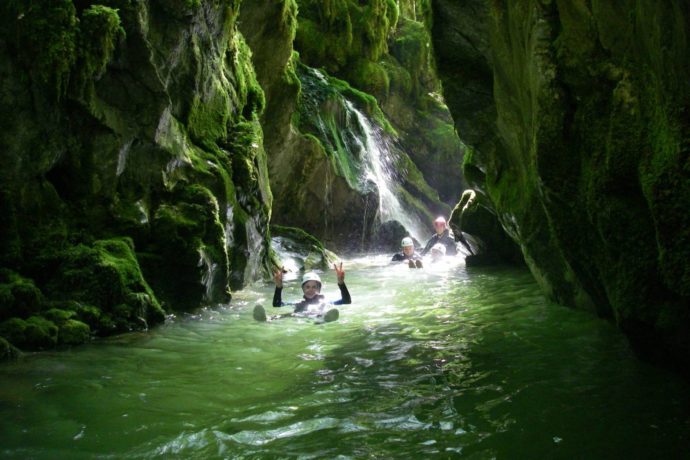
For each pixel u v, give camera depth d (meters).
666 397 3.66
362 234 15.77
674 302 3.50
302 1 18.98
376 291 8.95
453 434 3.35
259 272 10.10
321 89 16.25
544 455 3.03
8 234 5.92
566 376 4.22
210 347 5.62
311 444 3.31
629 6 3.39
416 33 21.86
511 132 5.98
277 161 13.66
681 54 2.85
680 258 3.06
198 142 8.37
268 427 3.57
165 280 7.14
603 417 3.44
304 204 14.64
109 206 6.74
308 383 4.43
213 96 8.82
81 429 3.58
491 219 10.66
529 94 4.95
